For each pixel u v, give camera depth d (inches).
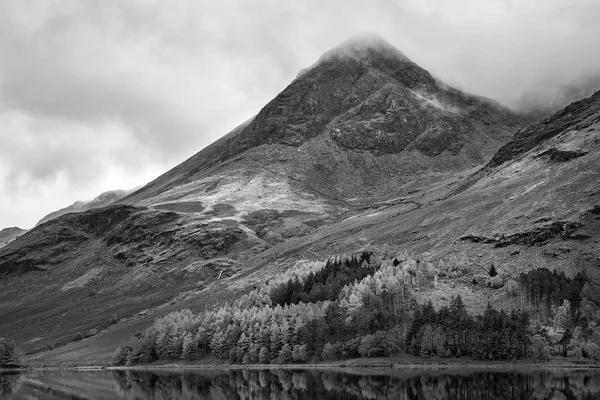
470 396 5969.5
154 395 7618.1
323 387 7175.2
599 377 6796.3
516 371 7416.3
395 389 6658.5
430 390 6427.2
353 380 7485.2
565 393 5861.2
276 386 7564.0
